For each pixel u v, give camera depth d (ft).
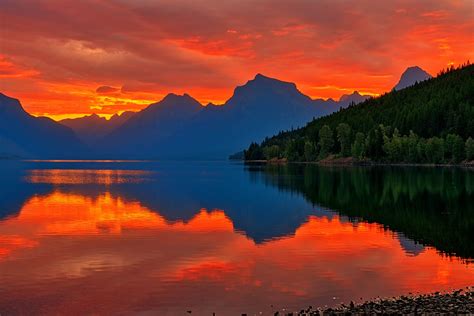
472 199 283.79
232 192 375.45
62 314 100.12
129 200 325.01
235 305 103.09
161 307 103.24
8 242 177.17
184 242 175.32
